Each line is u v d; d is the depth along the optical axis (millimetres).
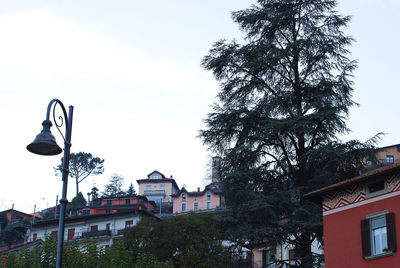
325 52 31656
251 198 30016
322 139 30312
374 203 22891
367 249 22453
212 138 32906
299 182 31156
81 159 136000
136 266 33000
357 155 29359
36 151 15758
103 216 75625
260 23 33844
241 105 32625
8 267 31000
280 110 31672
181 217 43812
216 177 32375
